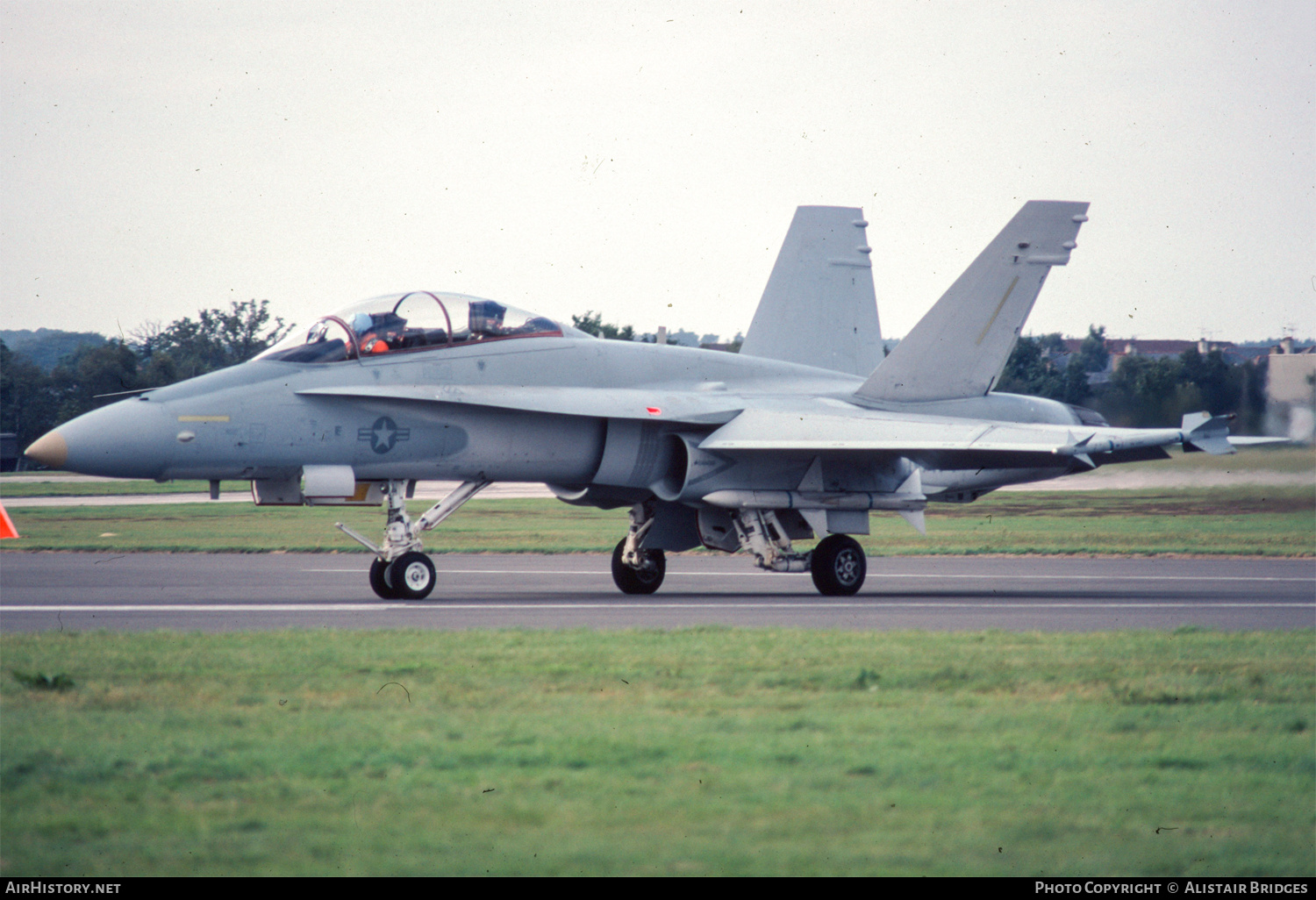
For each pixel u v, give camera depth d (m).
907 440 59.16
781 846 18.41
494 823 19.17
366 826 18.97
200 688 29.09
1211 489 133.00
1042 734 25.22
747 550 62.91
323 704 27.34
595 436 61.25
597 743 23.81
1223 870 17.97
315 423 54.97
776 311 78.00
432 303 59.25
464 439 58.03
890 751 23.59
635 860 17.75
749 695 28.88
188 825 18.98
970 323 69.88
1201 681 31.64
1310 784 21.91
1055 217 70.44
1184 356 119.69
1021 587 67.94
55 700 27.53
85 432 51.66
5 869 17.28
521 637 38.38
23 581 65.69
